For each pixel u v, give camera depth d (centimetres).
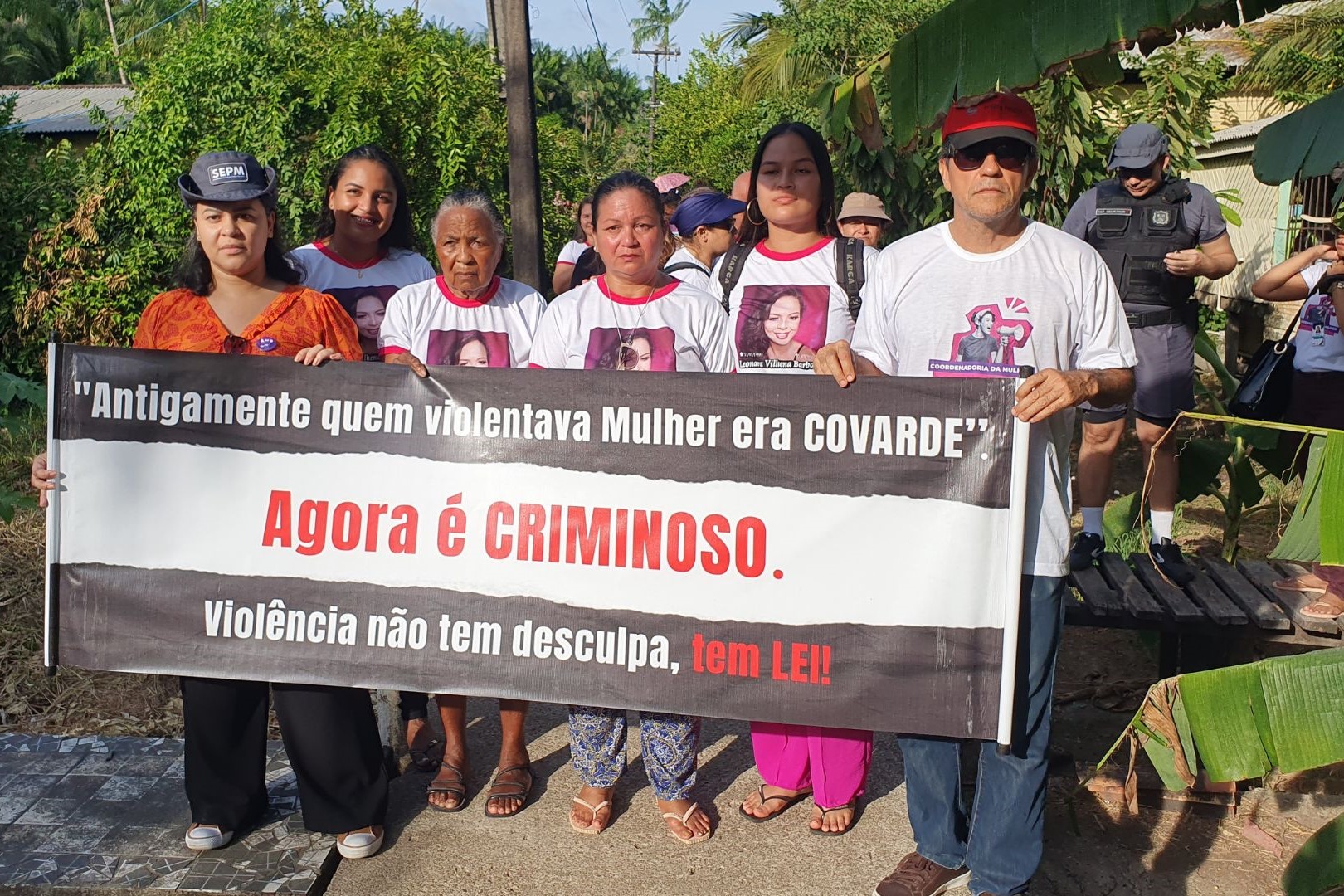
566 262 684
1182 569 446
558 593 317
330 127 965
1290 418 505
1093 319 302
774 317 375
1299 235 1146
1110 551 523
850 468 297
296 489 329
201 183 326
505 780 389
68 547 338
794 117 1473
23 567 600
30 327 1059
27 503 417
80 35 4091
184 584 335
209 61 983
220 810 354
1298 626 396
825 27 1277
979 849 306
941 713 296
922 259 311
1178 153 906
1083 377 282
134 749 418
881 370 319
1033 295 299
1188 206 496
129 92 2272
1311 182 1123
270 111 970
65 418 335
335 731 343
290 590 331
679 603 310
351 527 327
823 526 300
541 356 370
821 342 371
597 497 313
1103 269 304
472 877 352
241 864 347
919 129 316
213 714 344
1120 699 482
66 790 389
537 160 943
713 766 423
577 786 404
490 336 390
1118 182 514
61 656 341
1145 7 267
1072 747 442
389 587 326
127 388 332
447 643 324
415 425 322
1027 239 303
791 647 304
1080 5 276
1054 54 280
